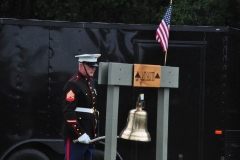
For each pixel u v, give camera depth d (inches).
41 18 2127.2
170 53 1218.6
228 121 1230.3
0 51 1192.8
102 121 1209.4
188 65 1220.5
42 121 1198.9
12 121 1192.8
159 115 846.5
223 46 1224.8
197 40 1222.3
